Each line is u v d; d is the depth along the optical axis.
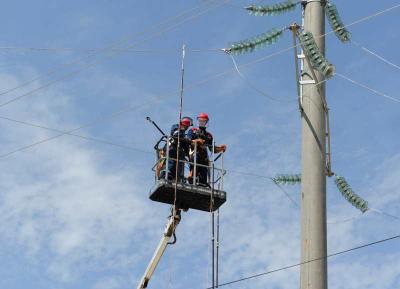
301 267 11.39
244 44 13.45
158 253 15.78
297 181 13.89
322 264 11.30
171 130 16.28
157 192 15.53
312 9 12.70
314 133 12.01
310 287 11.18
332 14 13.81
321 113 12.14
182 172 15.94
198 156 16.11
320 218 11.57
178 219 15.77
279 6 13.29
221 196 15.70
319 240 11.45
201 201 15.71
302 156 12.02
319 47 12.46
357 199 13.16
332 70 11.95
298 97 12.25
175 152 16.03
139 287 15.77
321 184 11.77
